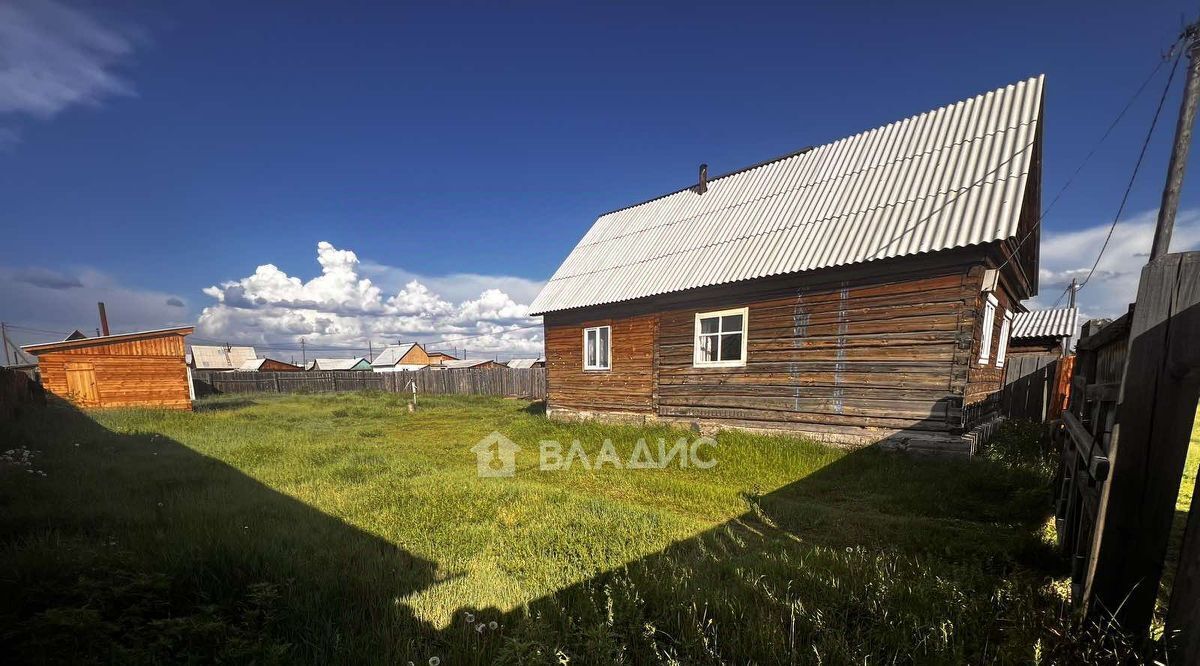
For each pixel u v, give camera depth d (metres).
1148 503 2.08
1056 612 2.55
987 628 2.51
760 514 5.20
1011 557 3.58
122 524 4.43
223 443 9.80
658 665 2.37
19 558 3.11
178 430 11.67
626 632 2.69
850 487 6.34
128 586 2.70
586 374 12.67
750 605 2.93
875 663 2.31
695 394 10.18
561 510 5.18
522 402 22.56
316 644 2.55
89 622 2.25
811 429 8.50
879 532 4.59
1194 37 6.57
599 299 11.93
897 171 8.86
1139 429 2.09
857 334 8.02
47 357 15.23
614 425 11.05
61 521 4.40
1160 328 2.02
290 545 3.96
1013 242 8.24
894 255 7.41
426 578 3.46
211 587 3.07
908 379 7.51
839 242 8.31
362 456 8.49
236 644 2.39
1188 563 1.77
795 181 10.67
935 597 2.88
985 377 8.88
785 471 7.18
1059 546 3.67
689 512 5.43
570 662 2.34
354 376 35.47
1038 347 16.86
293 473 7.09
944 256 7.19
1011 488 5.66
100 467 6.95
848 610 2.80
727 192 12.27
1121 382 2.14
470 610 2.95
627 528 4.60
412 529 4.59
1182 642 1.77
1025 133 7.66
